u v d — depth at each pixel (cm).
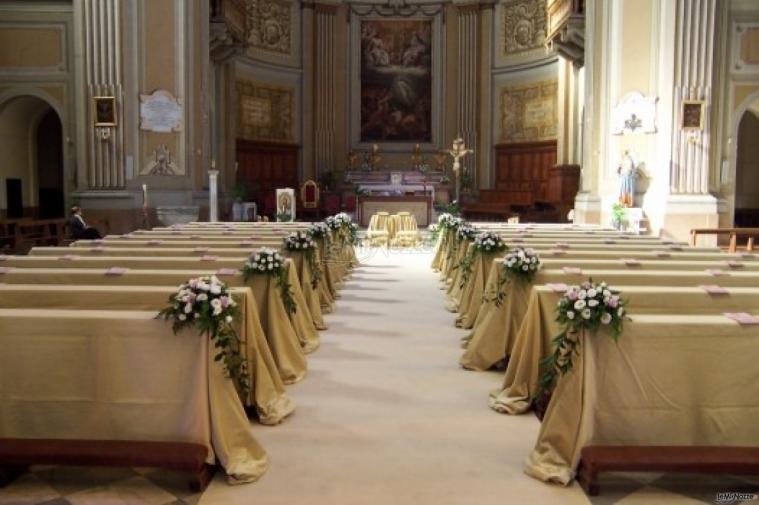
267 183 2331
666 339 388
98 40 1423
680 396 391
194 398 386
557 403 395
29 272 562
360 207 2050
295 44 2405
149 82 1452
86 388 396
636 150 1384
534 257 585
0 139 1666
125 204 1423
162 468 370
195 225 1246
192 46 1498
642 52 1370
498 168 2391
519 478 389
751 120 1908
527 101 2278
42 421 398
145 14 1445
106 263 648
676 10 1320
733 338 390
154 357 391
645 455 365
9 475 381
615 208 1338
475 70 2395
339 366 608
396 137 2475
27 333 395
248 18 2227
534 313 494
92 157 1432
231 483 380
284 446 431
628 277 577
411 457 417
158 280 564
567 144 1961
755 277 571
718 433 394
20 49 1505
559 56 1977
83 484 382
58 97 1509
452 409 500
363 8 2450
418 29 2448
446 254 1136
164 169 1459
